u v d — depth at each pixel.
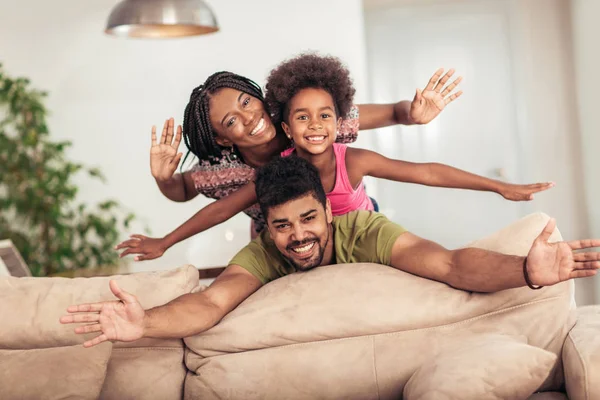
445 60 5.54
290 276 1.92
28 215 4.93
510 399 1.55
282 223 1.84
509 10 5.45
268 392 1.80
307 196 1.83
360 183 2.27
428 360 1.70
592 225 5.11
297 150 2.14
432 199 5.53
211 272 3.25
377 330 1.80
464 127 5.54
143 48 5.12
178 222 5.18
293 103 2.07
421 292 1.82
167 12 3.47
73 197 4.96
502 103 5.51
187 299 1.81
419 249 1.87
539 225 1.86
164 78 5.13
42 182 4.88
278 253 2.01
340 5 5.02
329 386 1.79
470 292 1.83
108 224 5.03
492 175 5.52
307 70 2.08
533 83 5.29
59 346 1.89
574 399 1.64
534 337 1.78
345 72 2.15
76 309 1.61
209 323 1.82
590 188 5.10
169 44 5.12
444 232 5.54
